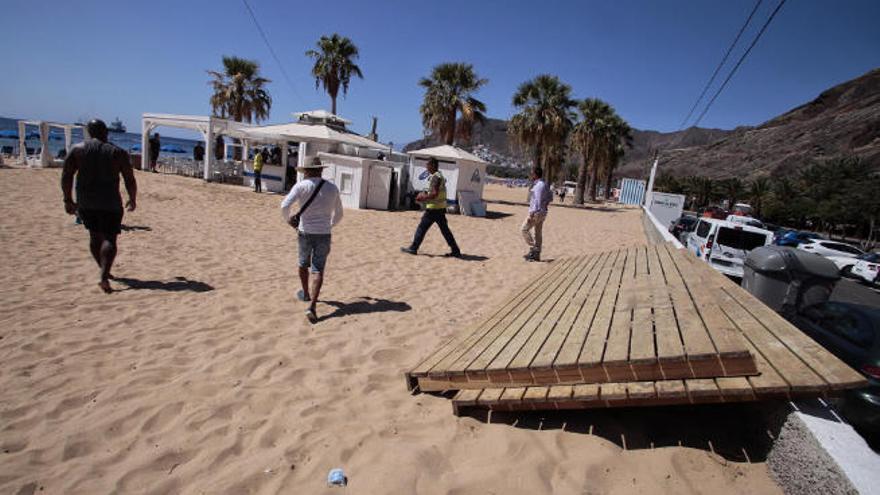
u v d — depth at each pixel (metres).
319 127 19.78
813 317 5.92
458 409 3.33
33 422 3.00
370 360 4.31
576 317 4.40
